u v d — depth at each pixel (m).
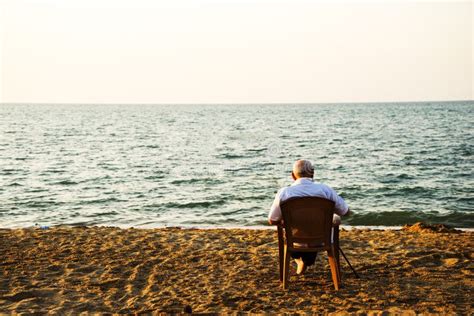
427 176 22.16
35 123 85.38
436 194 17.42
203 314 4.50
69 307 4.77
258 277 5.68
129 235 8.35
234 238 8.05
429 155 31.62
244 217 13.70
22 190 18.62
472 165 26.20
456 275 5.63
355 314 4.39
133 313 4.59
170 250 7.12
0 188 19.06
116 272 5.98
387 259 6.45
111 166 27.17
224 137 52.22
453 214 13.40
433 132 55.94
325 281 5.45
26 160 29.81
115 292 5.24
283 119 103.44
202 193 18.05
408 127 67.19
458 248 7.09
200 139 49.44
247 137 51.97
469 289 5.10
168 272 5.95
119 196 17.42
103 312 4.64
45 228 9.61
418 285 5.26
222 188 19.25
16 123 84.75
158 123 88.12
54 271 6.04
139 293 5.23
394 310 4.46
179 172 24.59
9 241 7.76
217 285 5.40
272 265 6.22
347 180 21.08
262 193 17.94
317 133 57.41
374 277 5.60
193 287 5.35
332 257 4.98
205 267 6.18
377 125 73.88
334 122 86.50
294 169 5.11
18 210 14.80
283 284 5.16
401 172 23.67
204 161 29.95
